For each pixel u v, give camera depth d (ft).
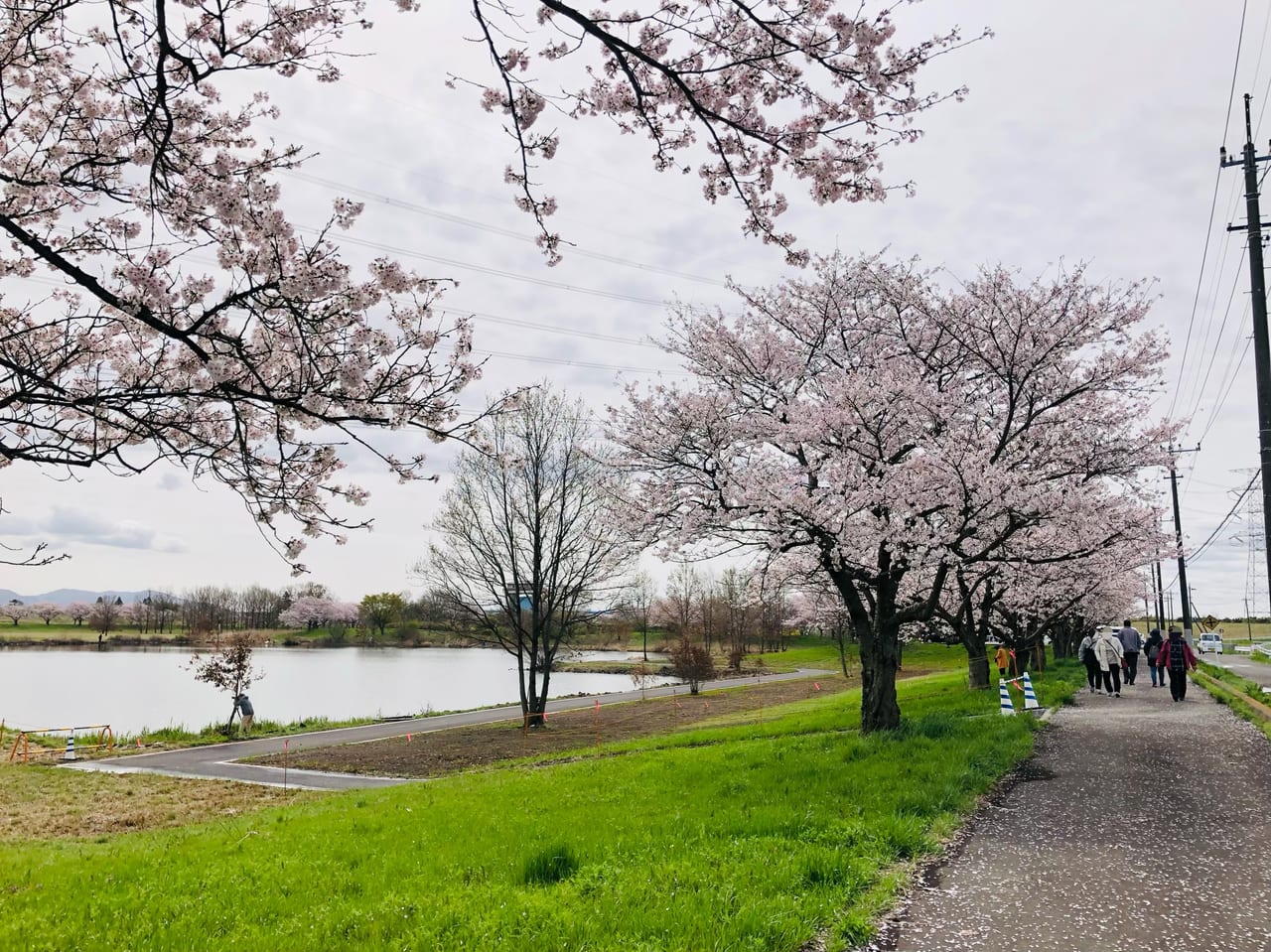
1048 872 22.34
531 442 100.27
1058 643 139.44
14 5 17.79
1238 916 18.81
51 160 20.21
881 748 42.06
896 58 17.99
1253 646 228.84
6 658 235.20
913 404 45.65
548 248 21.27
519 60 19.30
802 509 44.32
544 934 17.34
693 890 20.10
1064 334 48.08
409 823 33.91
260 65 17.48
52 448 17.58
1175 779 34.68
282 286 18.16
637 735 83.97
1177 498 116.57
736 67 18.49
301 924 19.69
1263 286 54.03
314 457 22.04
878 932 18.04
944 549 44.16
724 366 51.55
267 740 92.48
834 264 52.80
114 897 24.13
